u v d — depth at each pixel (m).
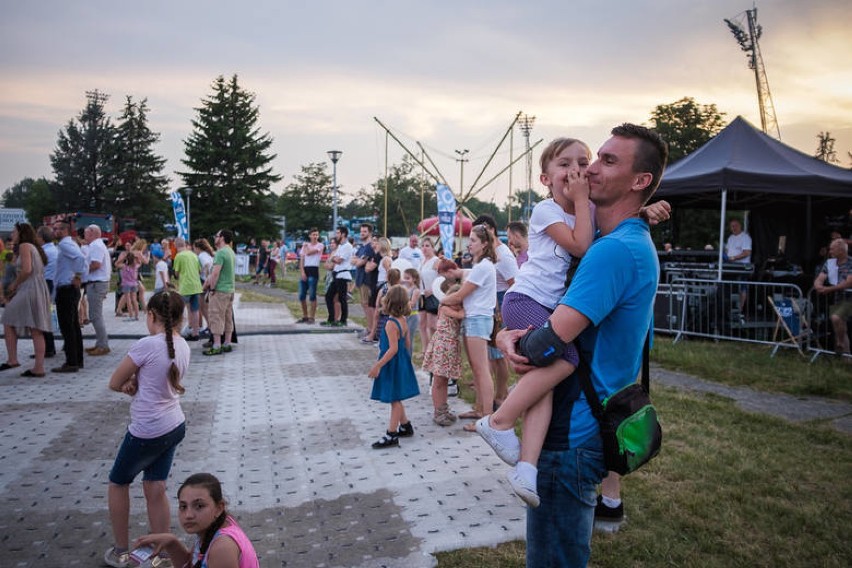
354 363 9.38
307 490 4.53
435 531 3.87
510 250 6.82
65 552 3.61
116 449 5.38
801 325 9.14
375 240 11.71
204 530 2.60
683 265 12.66
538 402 2.11
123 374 3.36
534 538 2.15
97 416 6.32
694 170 11.39
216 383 8.01
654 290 2.10
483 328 5.98
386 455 5.29
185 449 5.44
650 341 2.45
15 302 7.91
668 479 4.71
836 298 9.03
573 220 2.44
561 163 2.54
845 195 10.09
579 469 2.07
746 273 11.28
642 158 2.12
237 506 4.25
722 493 4.44
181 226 14.63
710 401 6.99
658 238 26.94
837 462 5.09
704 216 33.47
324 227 74.81
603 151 2.18
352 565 3.46
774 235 14.82
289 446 5.53
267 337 11.98
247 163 58.22
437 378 6.16
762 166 10.88
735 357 9.15
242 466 5.03
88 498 4.36
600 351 2.07
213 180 58.59
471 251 6.09
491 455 5.30
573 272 2.32
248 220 57.16
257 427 6.10
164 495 3.55
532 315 2.39
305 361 9.53
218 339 10.08
